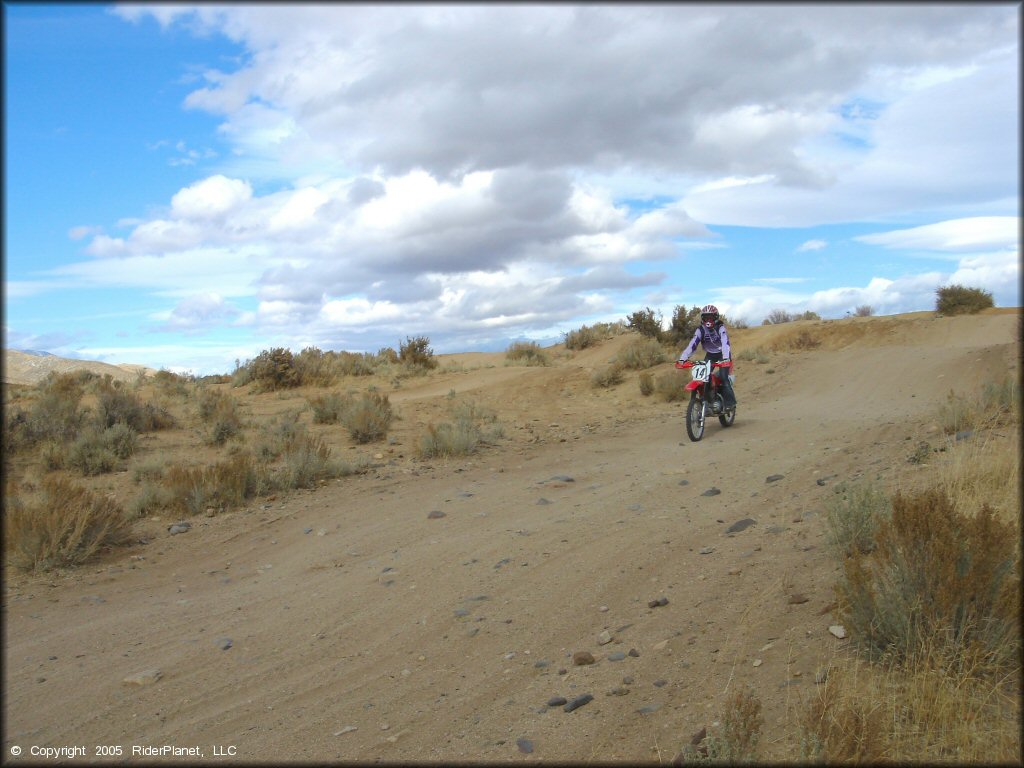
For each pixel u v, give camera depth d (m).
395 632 6.05
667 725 4.10
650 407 19.88
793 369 23.91
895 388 19.22
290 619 6.57
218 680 5.47
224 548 9.13
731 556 6.69
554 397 22.22
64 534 8.66
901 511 4.81
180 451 14.84
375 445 15.41
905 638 4.21
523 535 8.29
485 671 5.18
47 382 24.56
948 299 39.38
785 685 4.27
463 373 28.27
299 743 4.46
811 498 8.28
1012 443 8.04
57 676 5.66
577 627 5.70
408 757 4.18
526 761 3.97
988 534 4.48
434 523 9.27
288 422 16.11
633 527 8.09
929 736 3.52
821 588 5.55
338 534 9.22
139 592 7.71
